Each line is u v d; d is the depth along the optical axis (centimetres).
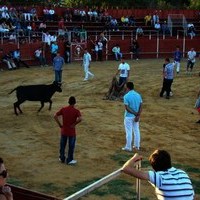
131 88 1266
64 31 3734
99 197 921
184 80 2764
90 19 4275
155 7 5831
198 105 1678
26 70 3081
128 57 4053
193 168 1133
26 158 1191
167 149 1304
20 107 1869
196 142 1395
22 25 3666
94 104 1966
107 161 1180
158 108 1922
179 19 4600
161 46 4219
